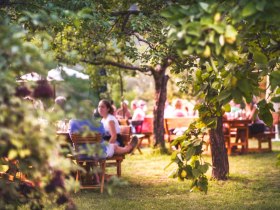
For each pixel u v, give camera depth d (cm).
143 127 1803
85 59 1128
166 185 1066
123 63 1545
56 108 372
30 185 460
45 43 390
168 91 2214
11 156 359
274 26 425
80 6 648
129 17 805
